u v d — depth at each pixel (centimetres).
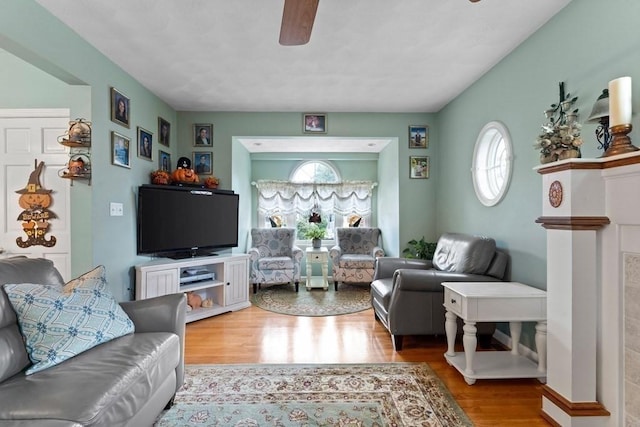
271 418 179
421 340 289
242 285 388
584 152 196
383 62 286
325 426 172
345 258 479
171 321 185
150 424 154
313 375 226
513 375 210
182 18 221
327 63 288
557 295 170
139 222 317
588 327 160
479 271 265
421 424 174
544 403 178
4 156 290
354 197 572
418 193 430
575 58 202
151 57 275
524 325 250
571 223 159
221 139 422
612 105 153
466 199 347
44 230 288
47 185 290
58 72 231
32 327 143
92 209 256
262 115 423
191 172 379
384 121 427
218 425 173
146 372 145
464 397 199
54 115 290
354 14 215
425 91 354
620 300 150
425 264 338
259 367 238
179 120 420
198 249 372
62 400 112
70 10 212
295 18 158
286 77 317
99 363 138
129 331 173
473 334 210
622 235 149
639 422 142
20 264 164
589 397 159
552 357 174
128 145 306
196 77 316
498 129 282
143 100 336
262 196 562
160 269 316
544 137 178
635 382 144
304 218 571
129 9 211
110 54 269
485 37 246
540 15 219
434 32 238
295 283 476
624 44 170
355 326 325
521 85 255
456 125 371
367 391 206
